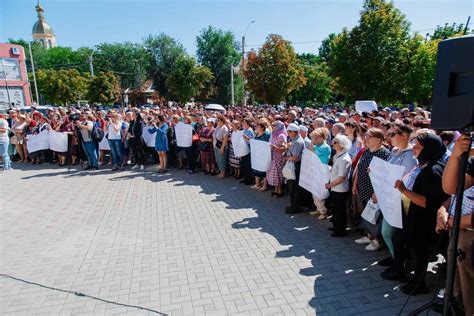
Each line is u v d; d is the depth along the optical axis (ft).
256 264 13.28
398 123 12.68
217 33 128.36
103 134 35.17
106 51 166.20
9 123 40.78
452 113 7.11
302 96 157.89
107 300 11.03
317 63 198.49
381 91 61.00
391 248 11.79
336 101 163.94
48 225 18.35
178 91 112.88
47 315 10.33
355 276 12.21
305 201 19.81
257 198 22.84
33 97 150.00
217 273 12.62
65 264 13.73
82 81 125.18
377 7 61.87
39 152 38.11
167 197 23.39
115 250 14.94
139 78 162.20
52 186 27.25
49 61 210.18
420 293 10.90
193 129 31.65
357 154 16.67
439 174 9.81
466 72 6.81
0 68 104.58
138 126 32.86
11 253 14.90
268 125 24.66
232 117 35.06
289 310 10.23
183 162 34.01
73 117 36.47
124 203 22.16
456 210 7.54
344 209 15.65
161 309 10.42
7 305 10.94
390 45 59.41
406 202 11.19
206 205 21.39
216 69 129.49
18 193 25.21
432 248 11.34
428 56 70.08
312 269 12.80
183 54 134.72
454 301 8.13
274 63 68.59
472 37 6.77
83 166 35.29
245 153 26.08
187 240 15.85
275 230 16.94
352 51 61.98
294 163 19.21
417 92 72.49
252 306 10.47
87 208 21.22
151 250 14.84
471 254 8.14
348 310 10.18
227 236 16.24
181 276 12.46
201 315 10.06
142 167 33.53
